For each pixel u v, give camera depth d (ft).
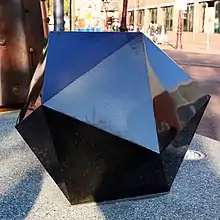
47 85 10.82
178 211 11.92
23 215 11.58
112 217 11.50
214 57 73.51
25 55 24.71
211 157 16.97
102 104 10.76
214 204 12.44
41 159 11.79
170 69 12.01
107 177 11.57
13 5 24.06
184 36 126.00
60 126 10.66
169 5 137.18
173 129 11.48
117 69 11.16
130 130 10.71
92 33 11.81
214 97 33.37
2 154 16.85
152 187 12.29
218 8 112.06
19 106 25.03
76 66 11.14
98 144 10.85
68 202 12.18
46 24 26.07
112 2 104.37
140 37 11.72
